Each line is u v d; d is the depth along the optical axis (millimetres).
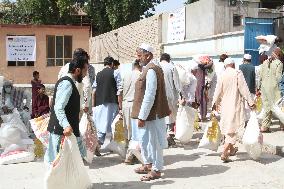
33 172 8031
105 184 7156
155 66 7141
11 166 8523
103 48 34719
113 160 8883
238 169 7977
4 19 45094
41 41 24719
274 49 11398
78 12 45969
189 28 20141
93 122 8547
